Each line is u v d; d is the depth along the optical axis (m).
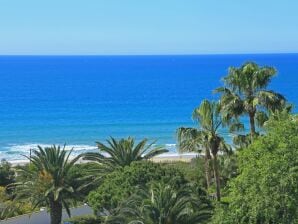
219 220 23.09
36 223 40.31
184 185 29.59
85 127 116.31
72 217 40.41
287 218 21.69
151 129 113.19
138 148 38.16
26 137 104.62
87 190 37.72
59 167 37.16
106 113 138.50
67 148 91.69
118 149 38.06
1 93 188.50
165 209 24.38
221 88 35.50
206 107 34.00
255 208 21.88
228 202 27.30
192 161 61.59
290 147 22.86
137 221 24.12
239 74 35.16
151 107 149.50
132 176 31.52
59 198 37.16
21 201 38.28
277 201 21.75
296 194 21.77
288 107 35.31
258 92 34.72
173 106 151.38
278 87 197.25
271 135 24.16
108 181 32.91
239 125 36.91
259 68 35.34
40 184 37.03
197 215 24.77
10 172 50.31
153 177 31.36
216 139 33.84
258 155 23.53
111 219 26.36
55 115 134.88
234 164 43.94
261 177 22.39
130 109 145.88
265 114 34.47
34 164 37.81
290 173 21.89
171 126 116.88
